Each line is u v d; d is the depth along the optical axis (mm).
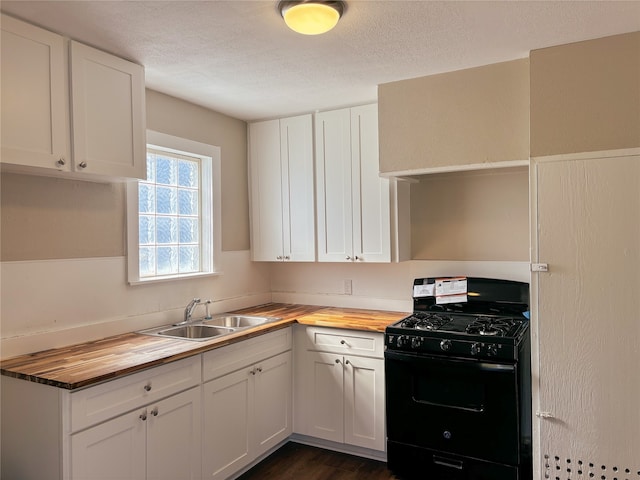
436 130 2680
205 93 2930
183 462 2281
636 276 2137
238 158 3576
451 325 2691
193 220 3246
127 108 2342
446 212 3209
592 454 2229
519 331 2504
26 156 1906
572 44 2238
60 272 2348
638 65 2121
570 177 2252
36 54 1949
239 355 2658
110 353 2201
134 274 2713
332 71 2582
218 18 1930
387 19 1964
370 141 3148
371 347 2854
